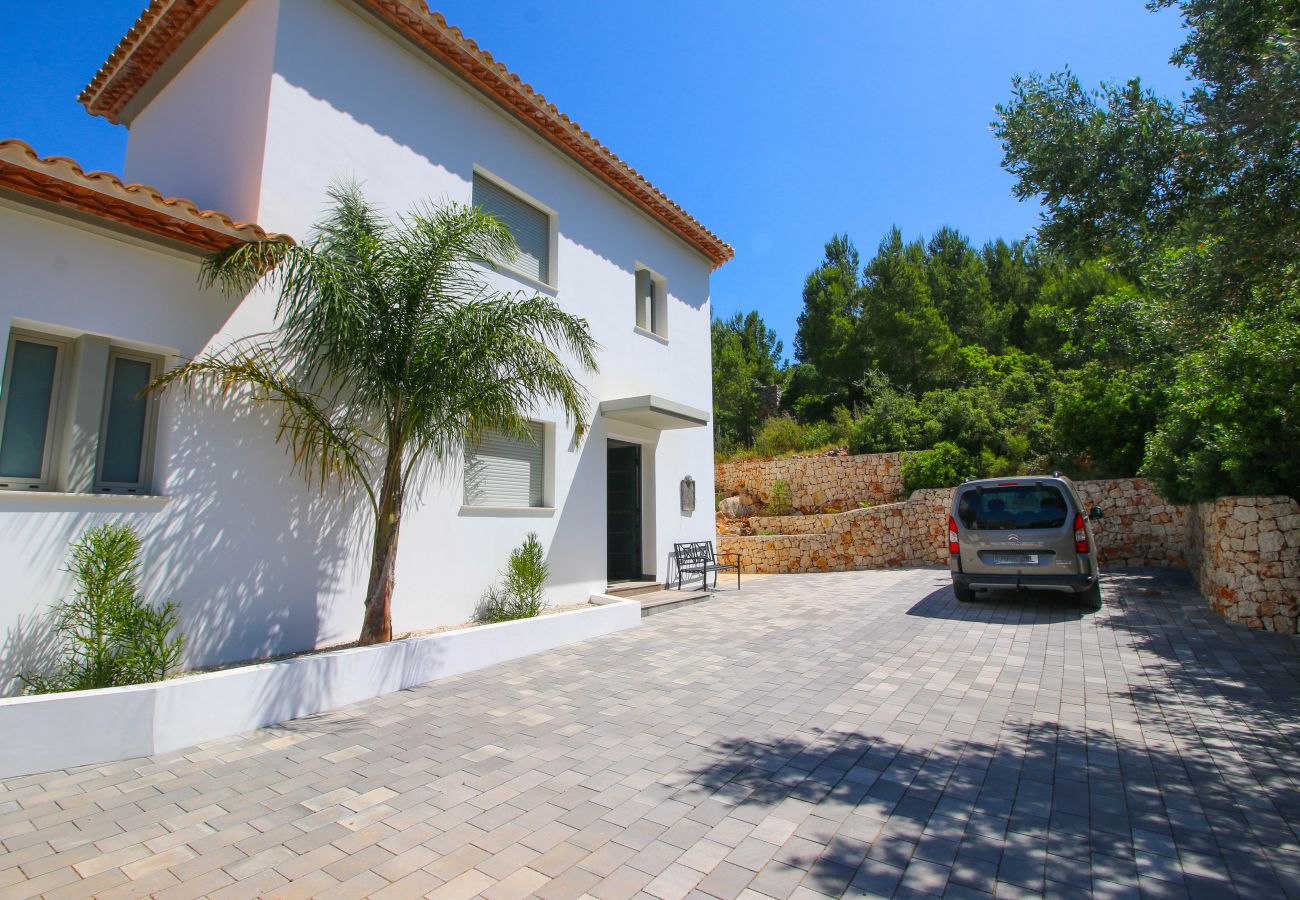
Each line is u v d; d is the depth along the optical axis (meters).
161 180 8.18
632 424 11.51
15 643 4.69
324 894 2.84
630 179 11.26
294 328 6.39
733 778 4.05
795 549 15.95
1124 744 4.55
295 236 6.66
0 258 4.88
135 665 4.84
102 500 5.17
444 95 8.50
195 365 5.57
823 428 23.12
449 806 3.69
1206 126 4.29
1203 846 3.21
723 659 7.09
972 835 3.34
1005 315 27.38
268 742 4.68
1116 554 13.41
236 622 5.88
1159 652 6.88
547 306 7.07
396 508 6.43
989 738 4.70
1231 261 4.56
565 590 9.60
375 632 6.23
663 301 13.02
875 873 2.99
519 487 9.26
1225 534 8.20
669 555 12.36
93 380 5.37
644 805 3.70
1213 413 8.56
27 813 3.57
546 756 4.43
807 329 30.45
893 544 15.56
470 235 6.79
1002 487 9.48
